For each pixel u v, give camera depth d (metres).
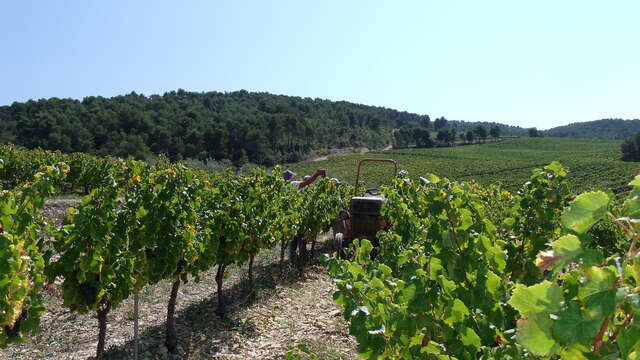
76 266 4.70
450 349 2.22
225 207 7.60
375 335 2.43
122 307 7.66
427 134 122.56
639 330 1.07
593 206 1.16
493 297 2.59
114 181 5.00
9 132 64.62
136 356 5.38
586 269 1.09
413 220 5.11
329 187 12.68
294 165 85.06
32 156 22.67
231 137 82.44
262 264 11.70
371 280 2.71
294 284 9.92
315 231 11.54
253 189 8.96
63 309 7.24
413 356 2.32
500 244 3.50
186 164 6.56
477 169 73.31
